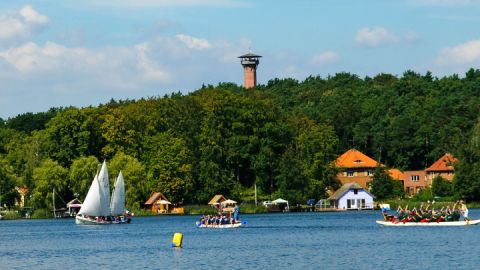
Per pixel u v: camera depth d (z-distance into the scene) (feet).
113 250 410.52
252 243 431.43
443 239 427.74
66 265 351.87
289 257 360.07
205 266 334.24
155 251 398.01
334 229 529.45
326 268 322.96
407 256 353.31
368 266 325.62
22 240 492.54
